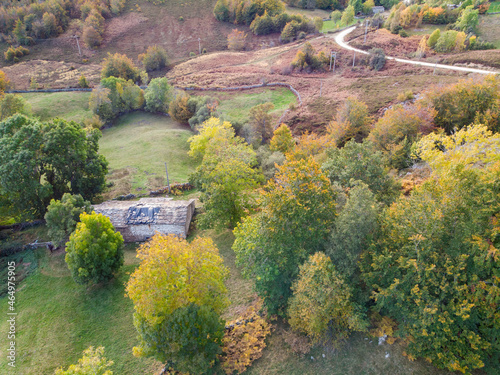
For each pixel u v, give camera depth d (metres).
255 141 52.28
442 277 19.28
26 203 36.41
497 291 17.64
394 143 37.69
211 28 127.81
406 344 20.91
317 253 21.14
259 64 94.00
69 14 129.12
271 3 121.94
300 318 21.73
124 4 137.62
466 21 82.38
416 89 57.06
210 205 33.75
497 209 18.36
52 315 27.38
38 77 97.44
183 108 69.06
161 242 21.97
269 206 23.78
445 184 21.09
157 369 22.41
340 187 26.09
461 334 18.77
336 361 20.95
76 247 27.69
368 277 20.97
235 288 28.39
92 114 73.81
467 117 38.62
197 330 19.58
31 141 36.22
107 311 27.50
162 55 104.81
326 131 53.75
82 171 40.56
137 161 54.09
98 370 18.19
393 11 98.62
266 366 21.39
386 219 21.70
